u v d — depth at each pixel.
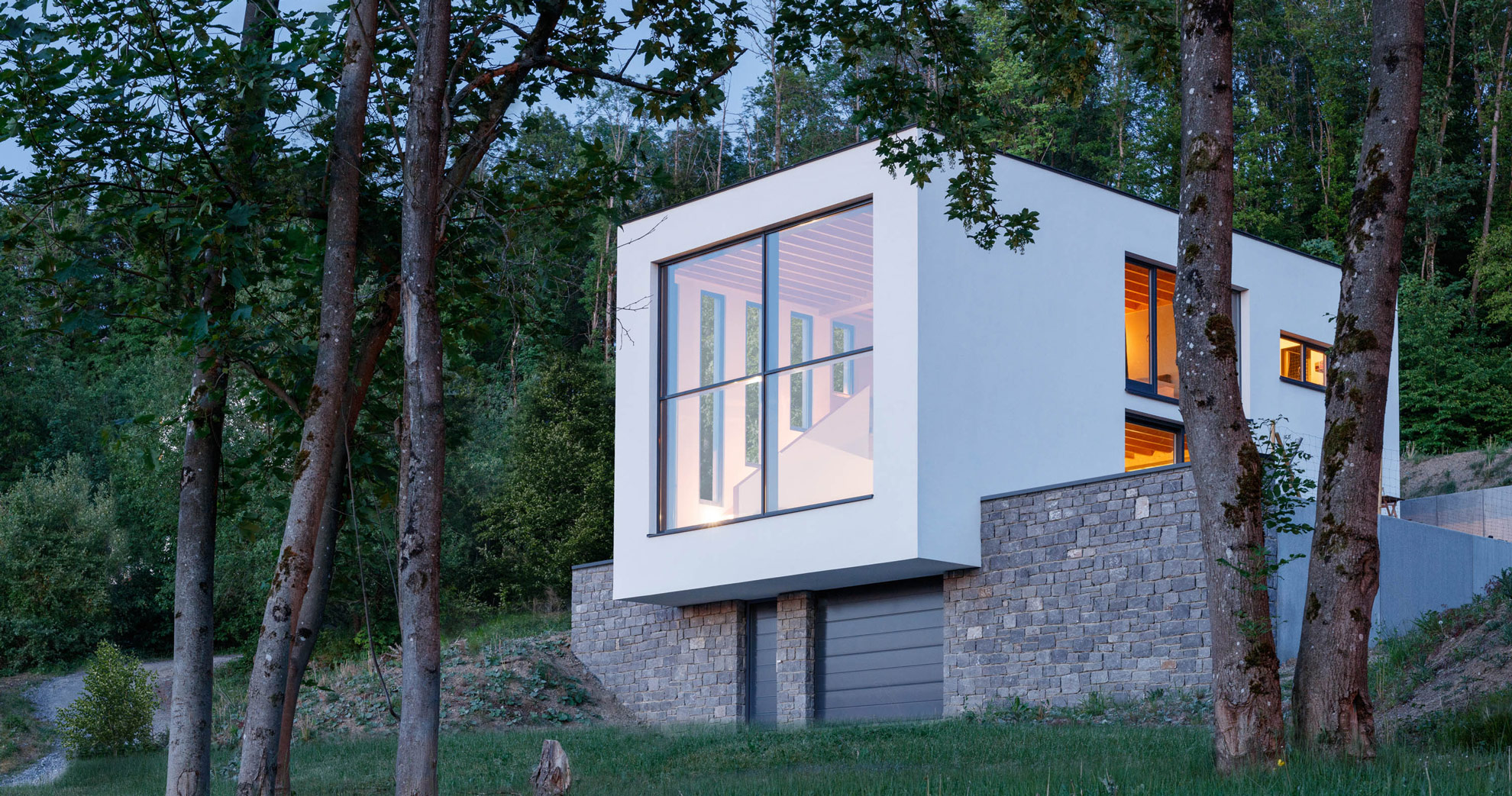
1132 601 18.11
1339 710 10.15
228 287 11.62
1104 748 12.61
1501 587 16.34
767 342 21.48
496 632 29.12
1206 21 10.80
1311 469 24.59
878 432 19.59
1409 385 43.19
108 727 20.75
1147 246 22.94
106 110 10.70
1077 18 12.66
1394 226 10.63
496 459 38.91
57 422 45.69
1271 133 54.09
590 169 12.82
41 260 11.10
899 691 20.62
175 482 33.28
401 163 12.22
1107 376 21.83
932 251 19.64
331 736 20.92
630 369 23.11
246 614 32.66
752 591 21.98
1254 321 24.16
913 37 13.38
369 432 13.00
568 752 16.00
